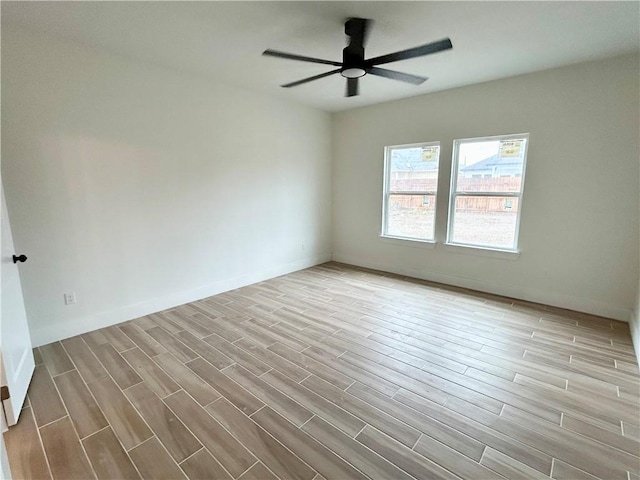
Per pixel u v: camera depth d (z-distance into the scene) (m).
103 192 3.02
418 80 2.72
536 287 3.71
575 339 2.84
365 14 2.30
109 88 2.97
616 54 2.97
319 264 5.52
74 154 2.82
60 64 2.69
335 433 1.80
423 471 1.56
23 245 2.63
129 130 3.13
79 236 2.92
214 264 4.00
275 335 2.95
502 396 2.10
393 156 4.80
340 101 4.64
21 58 2.50
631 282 3.17
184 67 3.35
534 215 3.62
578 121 3.26
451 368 2.41
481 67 3.29
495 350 2.66
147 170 3.30
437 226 4.40
